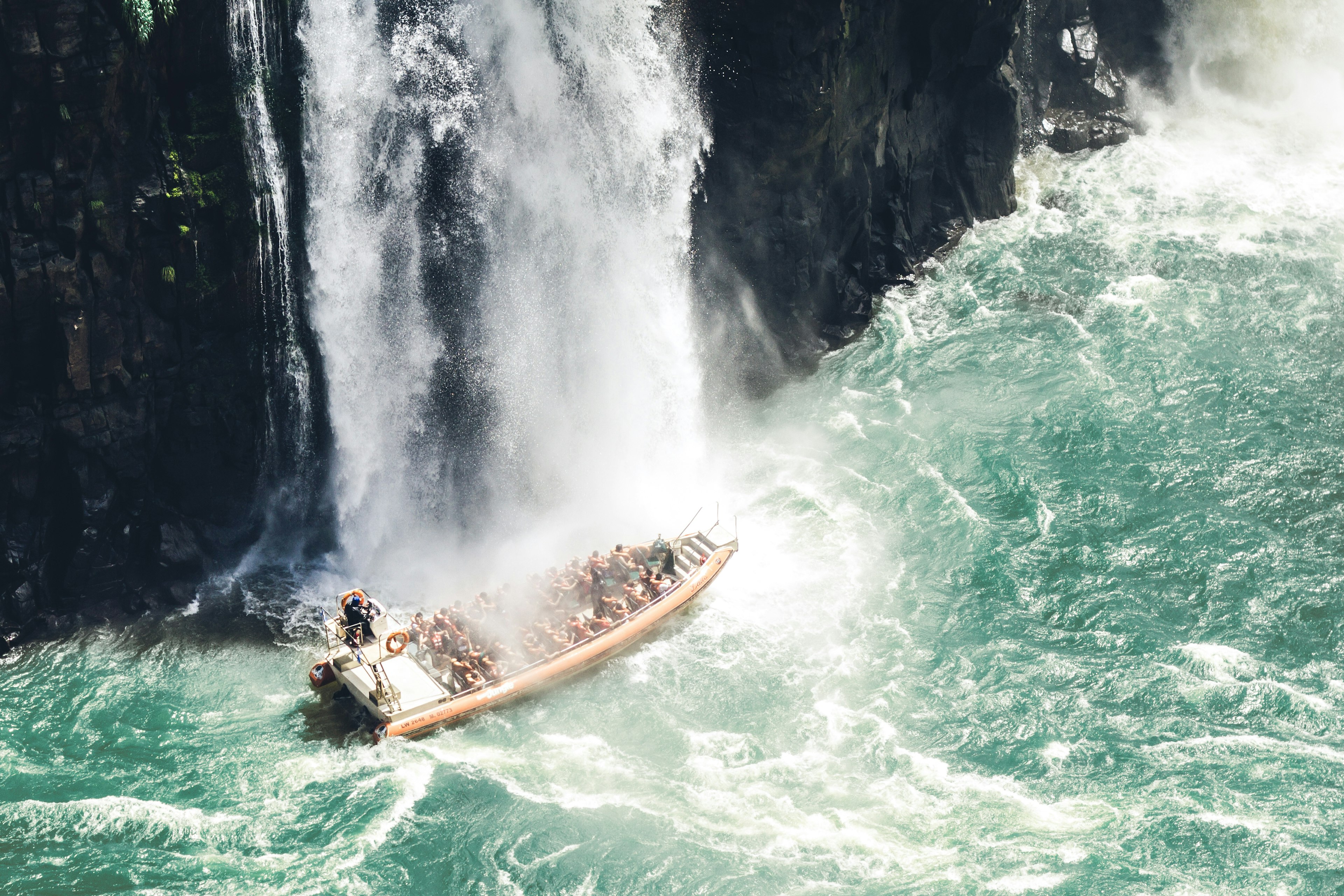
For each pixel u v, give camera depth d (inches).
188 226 1809.8
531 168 2070.6
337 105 1891.0
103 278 1764.3
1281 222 2962.6
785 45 2181.3
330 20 1850.4
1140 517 2062.0
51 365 1759.4
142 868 1451.8
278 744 1637.6
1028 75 3245.6
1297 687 1718.8
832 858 1470.2
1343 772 1576.0
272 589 1940.2
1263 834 1489.9
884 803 1553.9
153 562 1907.0
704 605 1898.4
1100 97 3326.8
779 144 2292.1
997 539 2031.3
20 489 1795.0
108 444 1838.1
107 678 1747.0
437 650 1708.9
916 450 2261.3
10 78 1596.9
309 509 2041.1
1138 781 1579.7
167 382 1878.7
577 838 1499.8
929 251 2869.1
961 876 1439.5
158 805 1535.4
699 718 1692.9
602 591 1814.7
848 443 2300.7
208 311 1878.7
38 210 1673.2
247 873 1451.8
